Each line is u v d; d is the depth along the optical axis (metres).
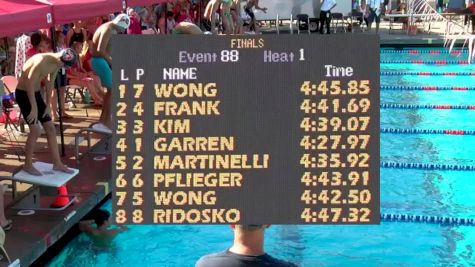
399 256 6.23
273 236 6.66
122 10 9.09
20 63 8.95
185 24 8.41
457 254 6.28
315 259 6.14
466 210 7.36
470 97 13.62
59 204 6.33
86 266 6.02
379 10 21.48
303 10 21.80
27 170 6.29
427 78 15.70
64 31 12.21
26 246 5.42
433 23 23.55
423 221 7.07
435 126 11.25
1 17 5.87
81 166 7.77
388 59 18.45
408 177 8.59
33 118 6.18
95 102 10.88
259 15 21.95
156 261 6.14
